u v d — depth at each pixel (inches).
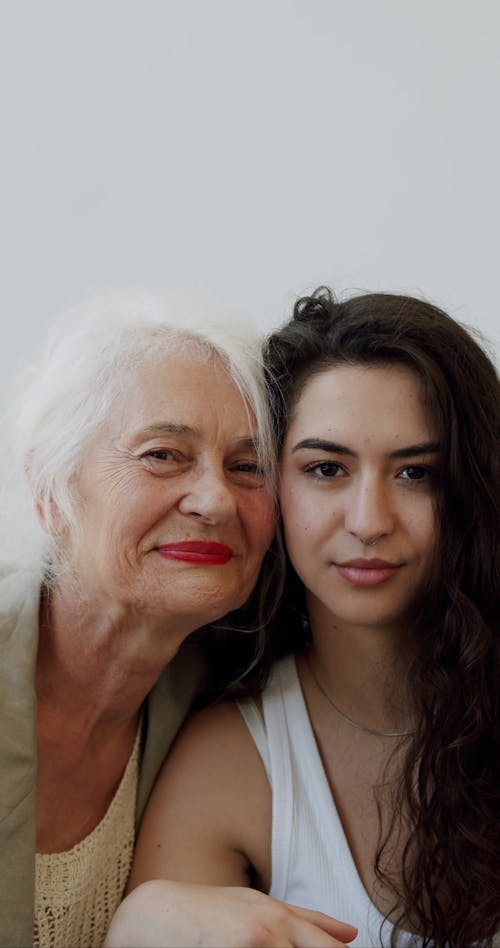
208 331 37.0
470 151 61.1
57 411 37.1
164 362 36.3
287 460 38.0
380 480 36.7
